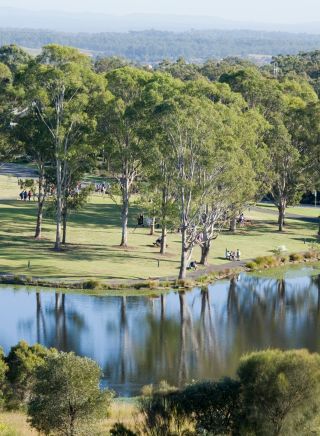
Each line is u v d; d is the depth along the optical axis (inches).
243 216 6186.0
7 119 4867.1
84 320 3631.9
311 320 3794.3
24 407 2305.6
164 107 4210.1
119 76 5002.5
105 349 3255.4
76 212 5905.5
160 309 3878.0
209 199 4330.7
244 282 4505.4
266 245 5369.1
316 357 1931.6
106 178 7401.6
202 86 5231.3
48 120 4761.3
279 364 1910.7
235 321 3737.7
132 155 4690.0
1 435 1926.7
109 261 4598.9
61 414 1921.8
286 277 4680.1
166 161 4370.1
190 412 1959.9
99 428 1966.0
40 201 5012.3
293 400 1867.6
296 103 6609.3
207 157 4202.8
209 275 4490.7
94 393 1957.4
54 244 4918.8
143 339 3408.0
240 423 1897.1
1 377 2338.8
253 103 6432.1
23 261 4458.7
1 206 5880.9
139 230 5531.5
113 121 4677.7
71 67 4635.8
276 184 5949.8
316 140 5851.4
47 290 4057.6
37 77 4638.3
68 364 1953.7
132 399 2578.7
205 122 4229.8
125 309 3841.0
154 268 4525.1
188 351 3275.1
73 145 4702.3
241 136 4717.0
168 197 4564.5
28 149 4901.6
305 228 6092.5
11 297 3932.1
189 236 4429.1
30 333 3408.0
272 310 3956.7
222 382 2004.2
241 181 4392.2
